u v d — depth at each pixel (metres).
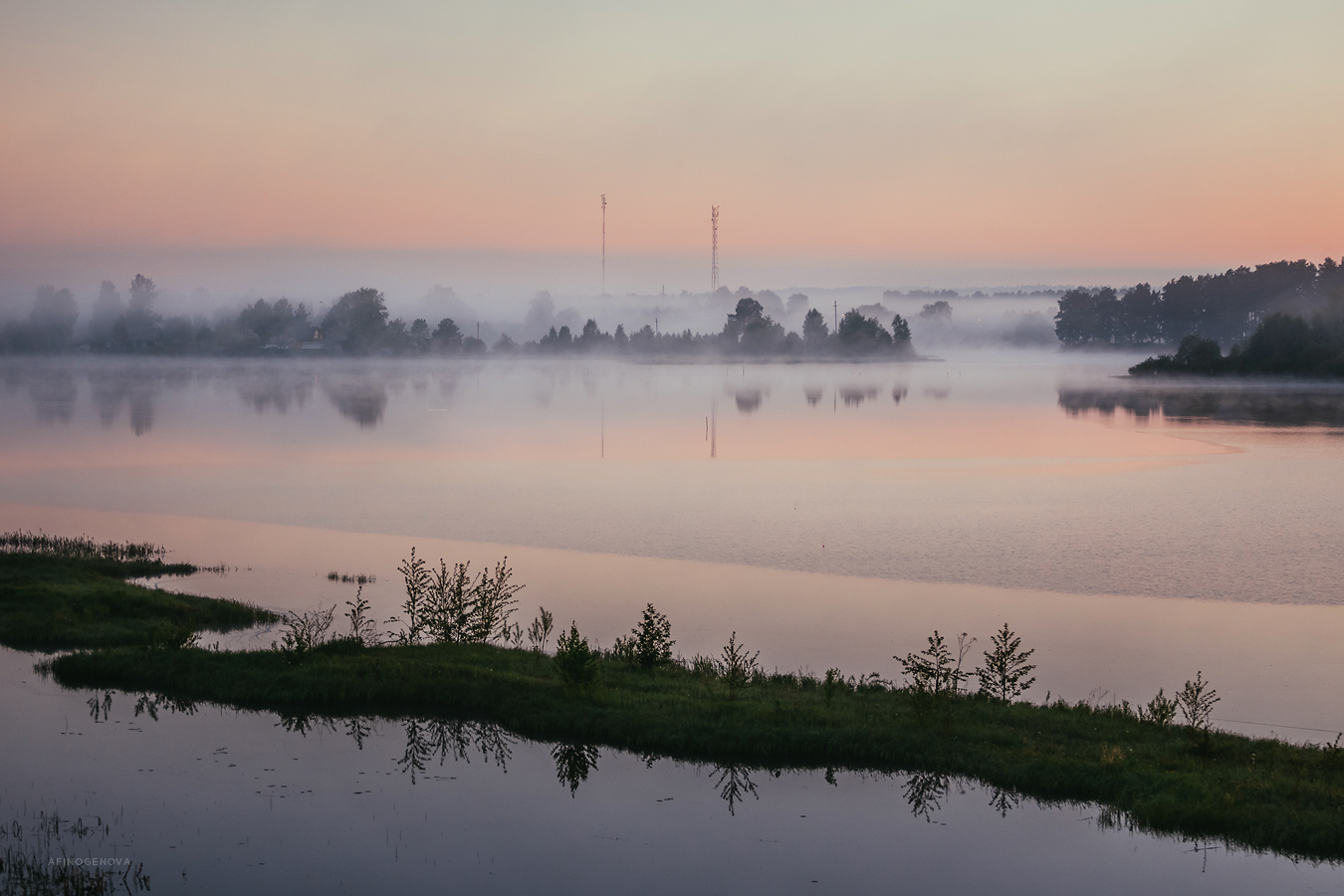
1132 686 26.52
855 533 49.12
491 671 25.62
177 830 17.31
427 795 19.19
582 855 16.97
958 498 60.09
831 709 23.28
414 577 34.19
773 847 17.38
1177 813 18.12
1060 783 19.61
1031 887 16.02
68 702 23.88
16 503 57.97
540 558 43.28
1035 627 32.38
